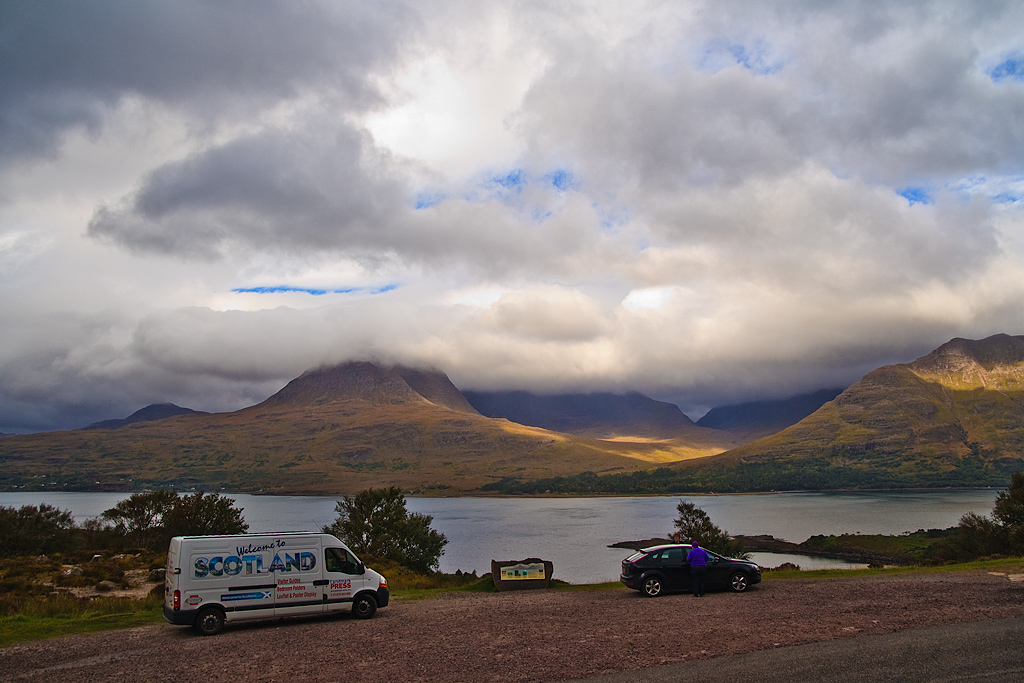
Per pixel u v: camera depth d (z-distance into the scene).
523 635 18.88
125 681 15.12
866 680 12.95
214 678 15.16
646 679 13.65
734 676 13.57
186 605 20.89
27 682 15.31
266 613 21.88
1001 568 33.59
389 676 14.77
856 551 120.75
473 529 188.12
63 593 30.53
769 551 130.00
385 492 62.47
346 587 23.19
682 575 27.19
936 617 19.20
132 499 62.56
